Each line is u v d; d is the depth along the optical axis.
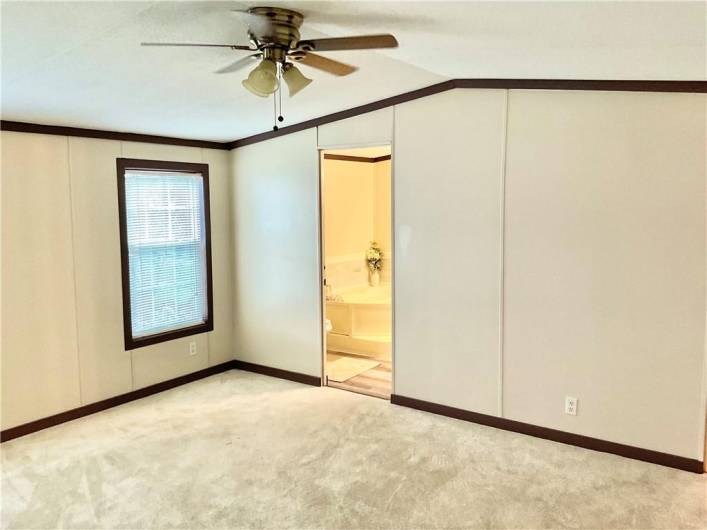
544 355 3.60
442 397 4.07
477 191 3.76
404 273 4.16
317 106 4.13
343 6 2.15
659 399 3.24
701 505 2.82
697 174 3.04
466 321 3.89
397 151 4.10
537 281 3.58
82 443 3.67
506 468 3.24
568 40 2.31
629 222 3.24
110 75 2.92
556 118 3.42
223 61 2.87
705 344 3.10
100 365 4.27
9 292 3.71
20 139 3.71
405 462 3.34
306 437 3.72
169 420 4.06
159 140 4.59
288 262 4.89
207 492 3.01
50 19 2.12
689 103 3.03
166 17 2.27
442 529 2.65
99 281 4.23
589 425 3.48
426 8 2.06
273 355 5.11
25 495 2.99
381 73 3.45
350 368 5.36
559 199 3.45
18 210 3.73
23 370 3.80
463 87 3.70
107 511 2.83
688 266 3.11
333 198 6.34
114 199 4.29
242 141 5.08
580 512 2.77
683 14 1.80
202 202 5.03
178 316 4.91
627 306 3.29
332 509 2.83
